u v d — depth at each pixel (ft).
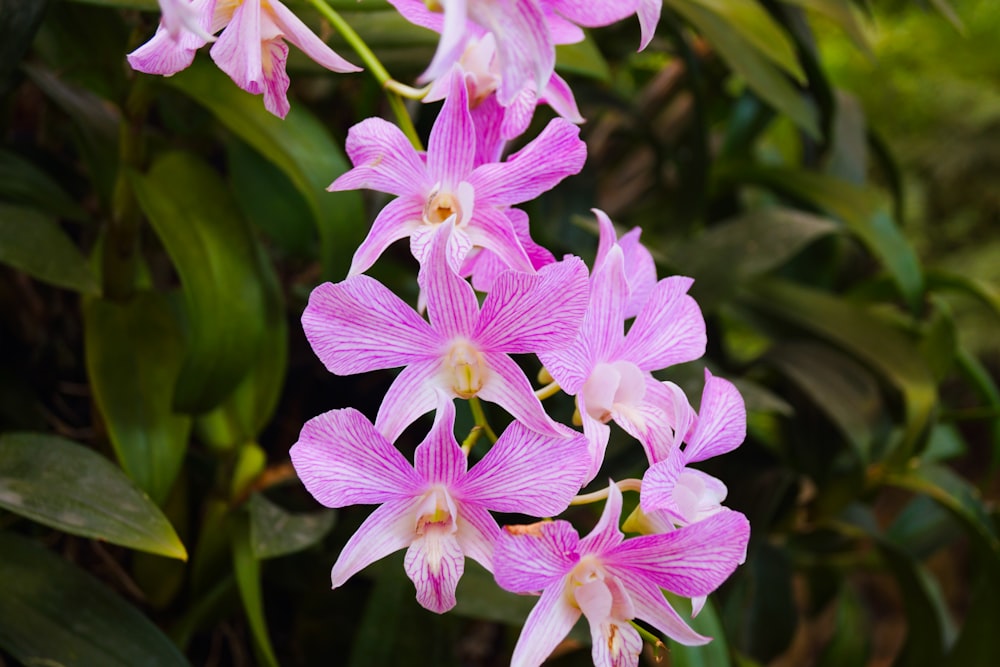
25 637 1.25
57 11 1.38
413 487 1.07
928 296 2.10
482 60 1.17
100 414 1.52
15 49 1.28
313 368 1.88
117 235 1.45
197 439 1.68
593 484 1.45
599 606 1.07
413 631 1.42
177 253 1.39
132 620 1.29
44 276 1.33
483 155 1.19
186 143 1.76
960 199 4.54
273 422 1.86
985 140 4.42
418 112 1.55
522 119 1.18
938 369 1.98
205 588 1.55
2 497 1.22
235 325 1.40
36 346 1.68
